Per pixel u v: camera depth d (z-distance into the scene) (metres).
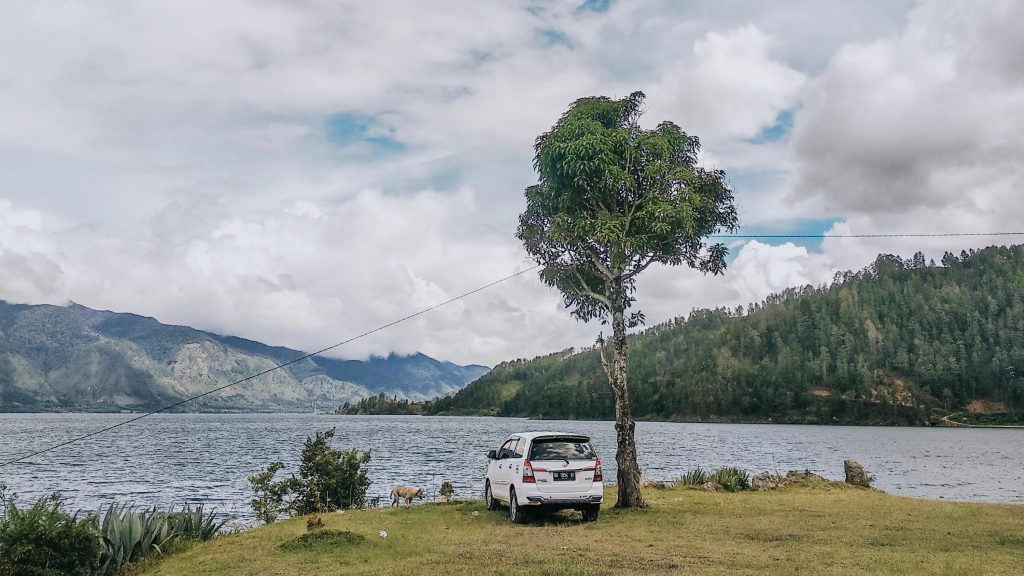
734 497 23.17
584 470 17.16
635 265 21.33
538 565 11.57
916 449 88.88
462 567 11.52
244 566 12.39
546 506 16.80
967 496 37.47
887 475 50.53
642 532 15.35
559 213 20.75
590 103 20.89
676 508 19.84
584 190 20.55
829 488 26.20
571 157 19.52
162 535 15.70
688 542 13.95
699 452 77.56
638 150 20.38
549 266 22.59
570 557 12.28
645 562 11.80
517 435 19.12
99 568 13.77
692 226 19.91
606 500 22.70
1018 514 18.44
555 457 17.19
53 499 13.81
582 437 17.78
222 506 34.78
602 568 11.22
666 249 21.22
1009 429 183.88
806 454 76.31
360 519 18.62
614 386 20.66
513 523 17.22
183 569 12.62
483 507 20.89
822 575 10.58
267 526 18.47
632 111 21.45
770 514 18.47
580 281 22.83
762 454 75.12
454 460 64.56
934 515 18.20
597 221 19.78
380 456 70.19
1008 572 10.79
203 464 63.00
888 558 12.05
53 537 12.52
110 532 14.57
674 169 20.20
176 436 129.62
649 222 19.56
